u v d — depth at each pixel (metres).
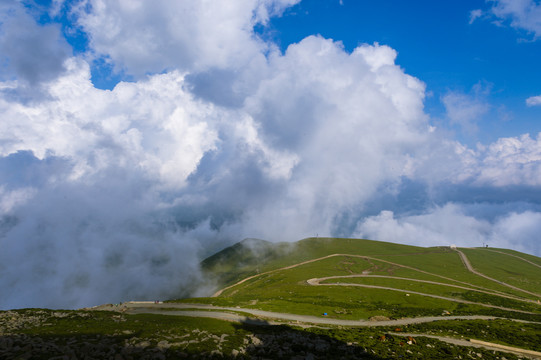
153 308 99.25
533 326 75.19
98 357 31.11
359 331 56.84
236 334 46.69
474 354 43.97
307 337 46.69
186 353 34.84
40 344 32.97
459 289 160.75
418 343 47.50
